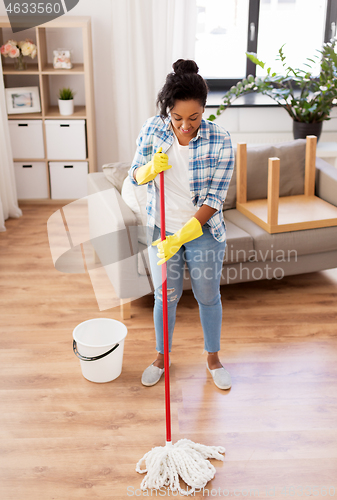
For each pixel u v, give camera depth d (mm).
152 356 2275
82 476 1669
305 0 4148
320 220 2615
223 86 4379
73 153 3896
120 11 3715
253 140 4055
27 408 1956
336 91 3441
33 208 3959
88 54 3625
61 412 1938
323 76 3549
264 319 2553
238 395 2039
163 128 1657
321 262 2740
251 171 2879
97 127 4223
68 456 1743
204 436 1837
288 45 4297
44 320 2525
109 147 4293
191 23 3791
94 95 4117
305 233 2611
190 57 3900
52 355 2268
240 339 2391
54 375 2143
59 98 3859
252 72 4344
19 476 1663
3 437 1816
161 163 1522
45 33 3918
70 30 3951
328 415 1940
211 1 4125
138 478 1669
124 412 1944
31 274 2969
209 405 1984
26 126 3818
